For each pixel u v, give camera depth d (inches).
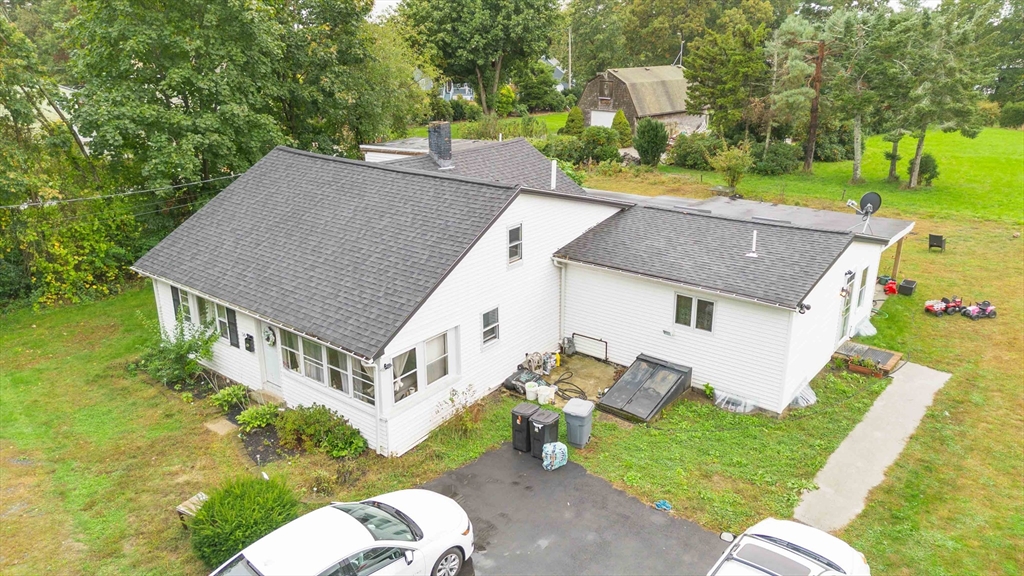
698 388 579.8
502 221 545.3
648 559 372.5
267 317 499.5
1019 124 2089.1
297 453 486.0
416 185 597.6
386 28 1530.5
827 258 545.6
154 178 808.3
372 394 472.4
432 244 515.8
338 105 1120.2
